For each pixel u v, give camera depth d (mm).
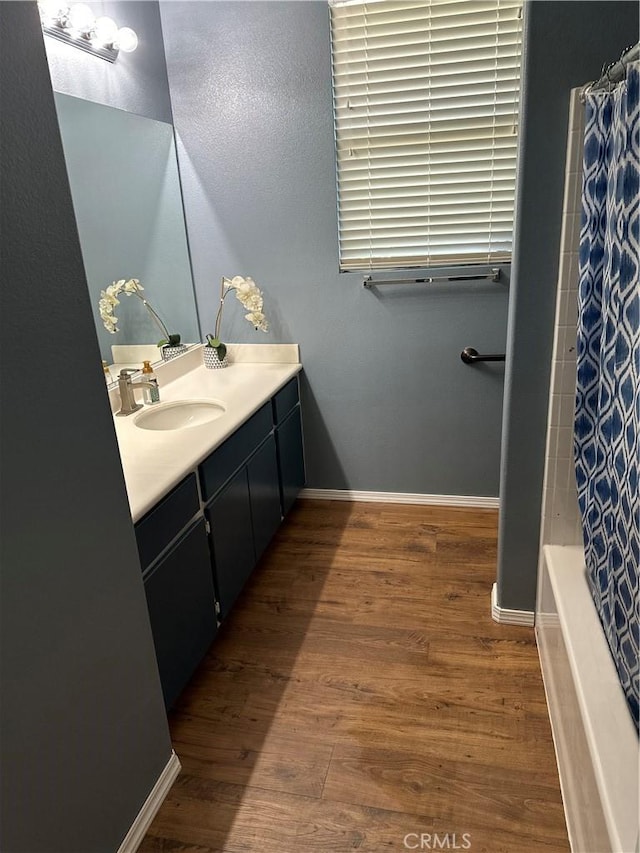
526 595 2166
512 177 2607
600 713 1292
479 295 2758
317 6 2504
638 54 1121
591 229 1521
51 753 1183
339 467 3207
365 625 2252
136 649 1472
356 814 1542
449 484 3105
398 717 1833
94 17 2201
